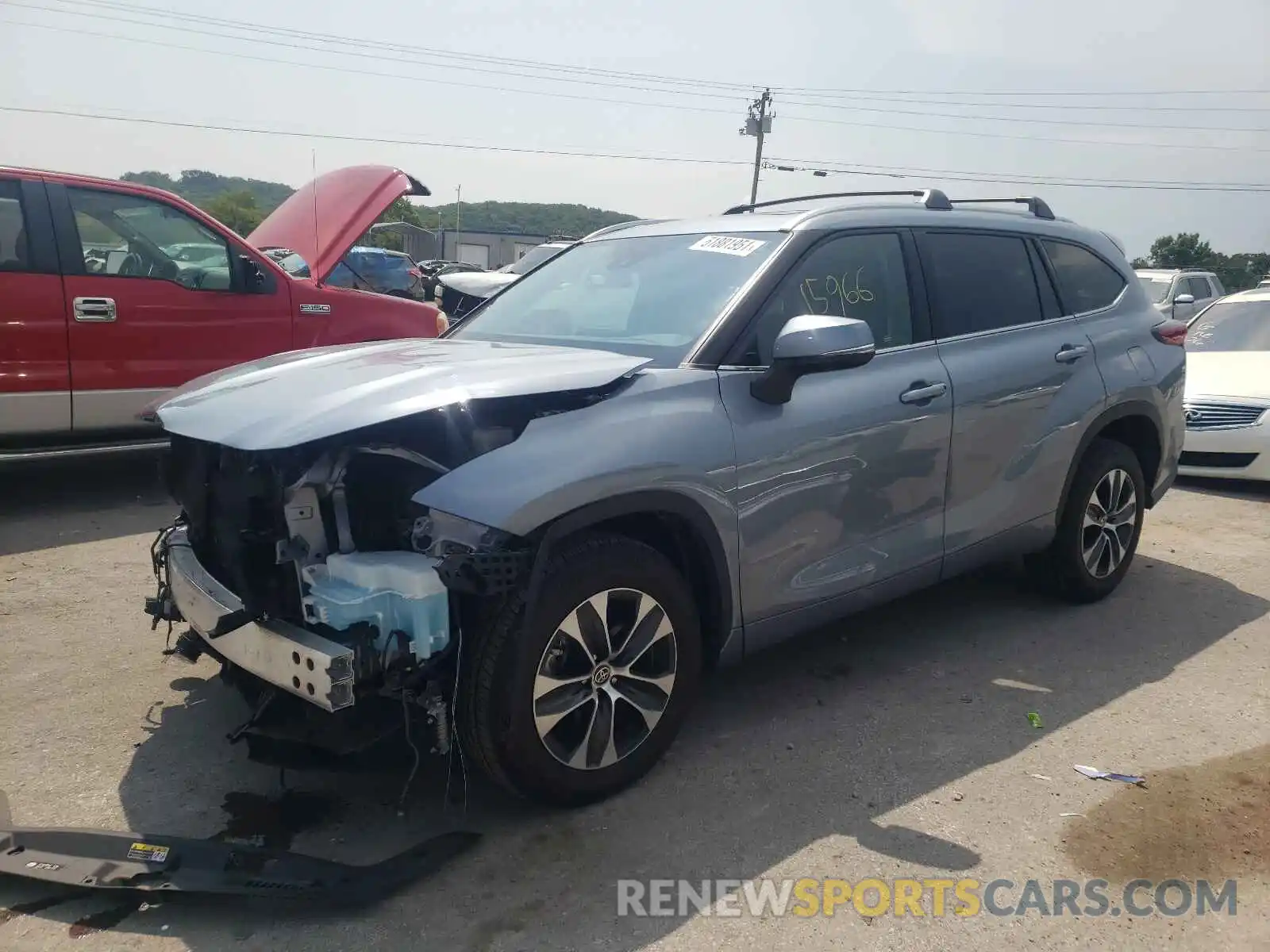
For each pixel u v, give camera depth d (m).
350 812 3.04
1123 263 5.21
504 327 4.09
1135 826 3.05
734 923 2.57
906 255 4.04
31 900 2.59
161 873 2.61
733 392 3.28
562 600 2.84
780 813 3.08
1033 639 4.58
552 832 2.94
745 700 3.89
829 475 3.50
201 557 3.13
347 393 2.84
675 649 3.16
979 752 3.50
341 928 2.51
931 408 3.86
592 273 4.16
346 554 2.79
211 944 2.45
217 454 2.98
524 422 2.91
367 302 7.43
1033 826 3.04
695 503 3.09
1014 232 4.58
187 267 6.51
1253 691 4.05
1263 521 6.93
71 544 5.61
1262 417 7.59
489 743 2.80
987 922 2.59
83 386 6.07
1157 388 4.97
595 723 3.00
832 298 3.71
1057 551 4.81
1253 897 2.71
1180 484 8.20
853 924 2.57
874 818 3.06
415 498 2.69
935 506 3.98
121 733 3.49
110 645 4.22
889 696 3.94
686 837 2.94
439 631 2.67
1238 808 3.16
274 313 6.88
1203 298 16.05
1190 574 5.64
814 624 3.66
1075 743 3.58
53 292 5.90
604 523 3.07
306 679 2.58
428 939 2.48
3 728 3.50
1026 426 4.32
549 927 2.54
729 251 3.79
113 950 2.42
